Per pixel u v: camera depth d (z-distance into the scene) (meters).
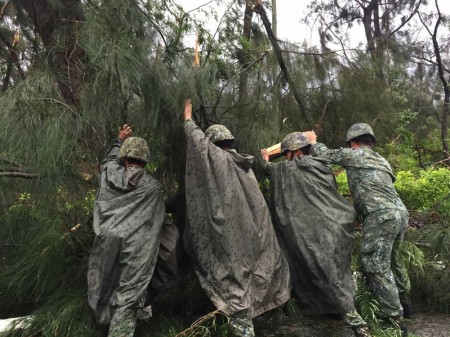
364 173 4.14
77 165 4.43
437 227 5.34
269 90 4.86
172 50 4.53
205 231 3.65
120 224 3.50
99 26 4.12
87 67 4.16
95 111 4.09
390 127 6.11
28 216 4.57
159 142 4.39
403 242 4.91
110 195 3.64
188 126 3.80
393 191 4.14
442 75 11.15
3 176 4.37
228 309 3.48
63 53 4.33
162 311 4.35
